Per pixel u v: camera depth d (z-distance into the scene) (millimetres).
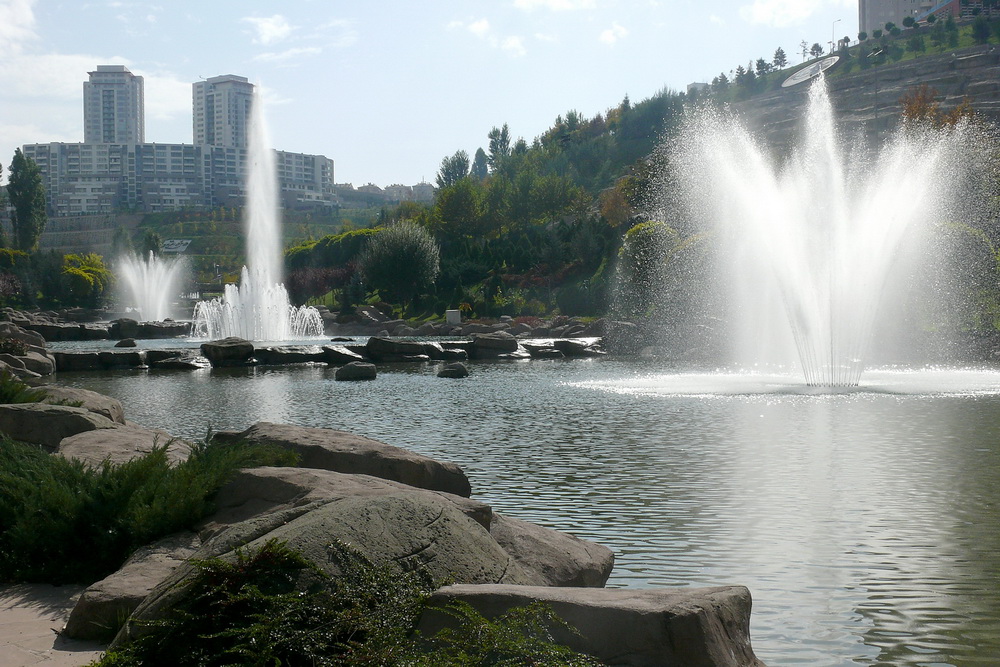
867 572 7910
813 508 10461
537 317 72562
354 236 112375
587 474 12961
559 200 117188
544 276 86812
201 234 188250
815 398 23344
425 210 133000
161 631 4727
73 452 9727
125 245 148000
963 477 12148
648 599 4695
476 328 64375
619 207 92750
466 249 98000
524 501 11133
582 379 31188
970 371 32469
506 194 120125
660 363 40000
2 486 7820
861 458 13867
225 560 5051
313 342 58875
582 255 86000
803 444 15453
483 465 13828
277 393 27250
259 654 4383
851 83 146750
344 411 21875
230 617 4832
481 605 4801
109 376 35500
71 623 5703
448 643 4570
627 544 8992
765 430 17359
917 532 9266
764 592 7395
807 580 7707
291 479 7520
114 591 5793
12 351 37812
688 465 13586
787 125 137875
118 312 97375
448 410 21875
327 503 5746
